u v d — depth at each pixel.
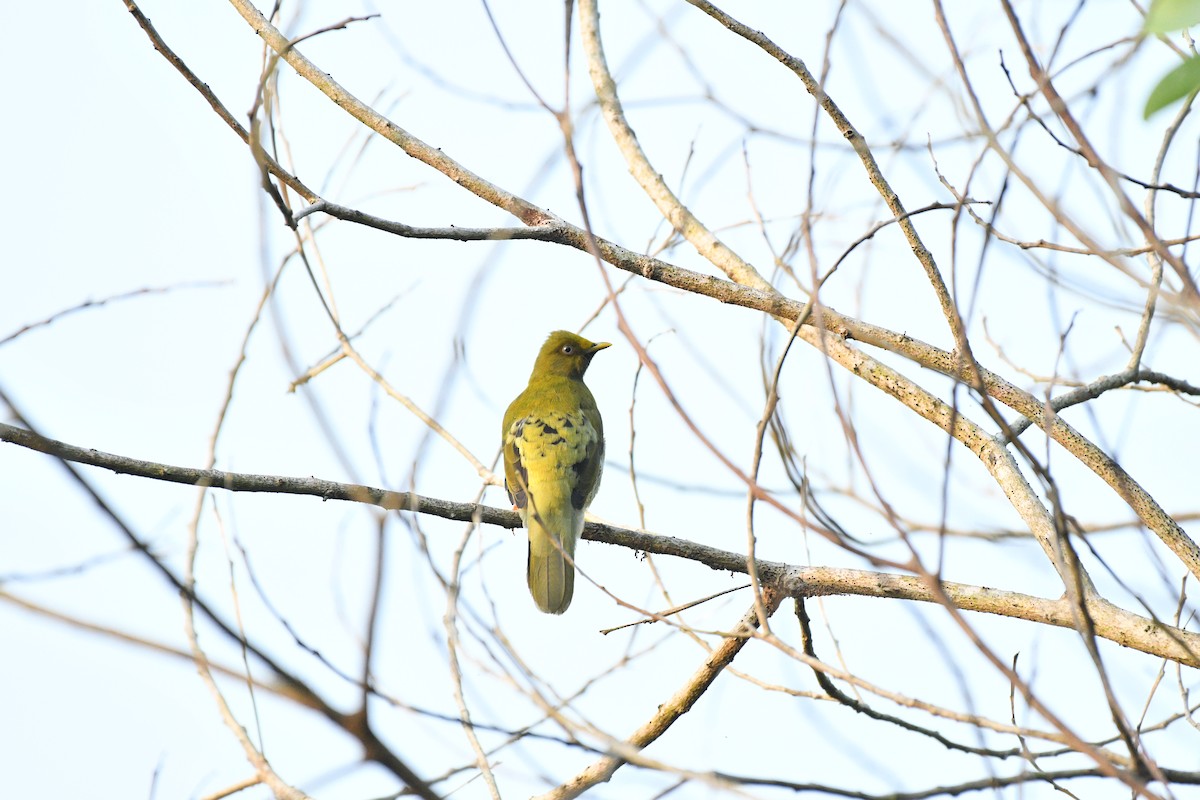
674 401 6.71
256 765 8.48
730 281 11.15
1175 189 8.89
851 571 10.65
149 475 10.09
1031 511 10.29
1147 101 6.07
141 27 9.57
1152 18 5.68
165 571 4.37
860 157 10.15
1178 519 11.82
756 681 8.04
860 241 9.16
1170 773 8.19
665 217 12.20
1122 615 9.42
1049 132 8.21
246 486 10.41
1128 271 7.08
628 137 12.49
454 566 9.71
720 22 10.54
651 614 8.27
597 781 9.93
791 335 7.88
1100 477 10.26
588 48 12.68
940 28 7.35
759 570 10.77
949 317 10.27
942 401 10.91
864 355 11.10
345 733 4.52
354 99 11.43
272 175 9.92
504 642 7.63
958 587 10.21
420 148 11.32
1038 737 6.56
